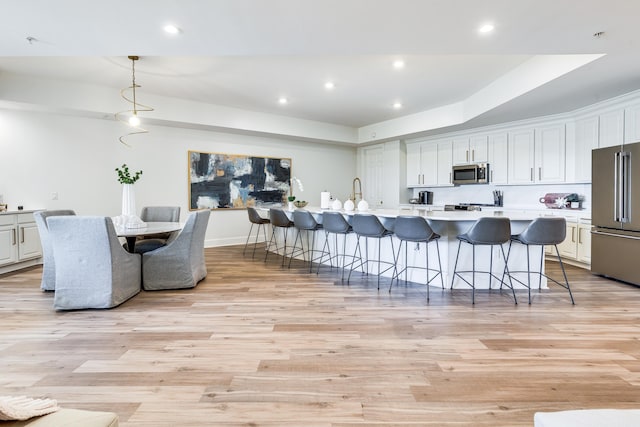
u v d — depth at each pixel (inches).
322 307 121.6
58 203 197.9
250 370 77.6
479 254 146.5
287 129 262.2
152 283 141.5
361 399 66.9
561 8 89.6
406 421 60.5
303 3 87.7
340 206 182.7
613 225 153.9
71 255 116.3
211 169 252.5
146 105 203.6
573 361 81.5
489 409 63.6
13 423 34.7
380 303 126.1
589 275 168.1
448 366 79.4
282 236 225.6
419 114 247.9
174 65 158.7
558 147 201.0
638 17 94.0
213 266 191.8
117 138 215.8
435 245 149.7
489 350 87.4
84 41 108.6
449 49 116.0
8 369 77.9
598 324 104.8
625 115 161.3
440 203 276.7
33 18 93.9
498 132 227.0
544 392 68.9
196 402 65.7
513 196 233.9
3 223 168.2
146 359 82.7
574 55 129.4
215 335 97.1
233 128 238.2
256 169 274.1
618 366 79.0
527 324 105.0
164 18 95.0
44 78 174.6
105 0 85.1
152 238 188.1
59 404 64.8
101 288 118.4
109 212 213.3
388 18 95.5
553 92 156.6
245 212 271.6
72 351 86.9
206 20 96.1
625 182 148.1
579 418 36.1
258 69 164.6
